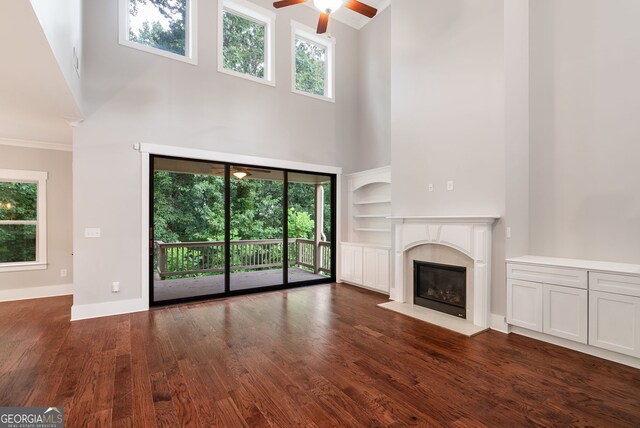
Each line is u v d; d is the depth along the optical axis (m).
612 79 3.10
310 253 5.91
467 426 1.81
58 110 3.44
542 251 3.58
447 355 2.75
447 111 3.90
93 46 3.85
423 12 4.22
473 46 3.61
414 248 4.32
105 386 2.23
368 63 6.16
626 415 1.91
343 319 3.74
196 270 4.82
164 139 4.30
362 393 2.15
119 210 4.00
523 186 3.59
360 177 5.91
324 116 5.91
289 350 2.85
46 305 4.37
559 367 2.52
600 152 3.17
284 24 5.48
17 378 2.34
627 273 2.51
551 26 3.54
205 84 4.64
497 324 3.38
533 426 1.81
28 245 4.87
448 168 3.88
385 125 5.72
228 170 4.89
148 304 4.15
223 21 5.00
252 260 5.28
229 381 2.30
